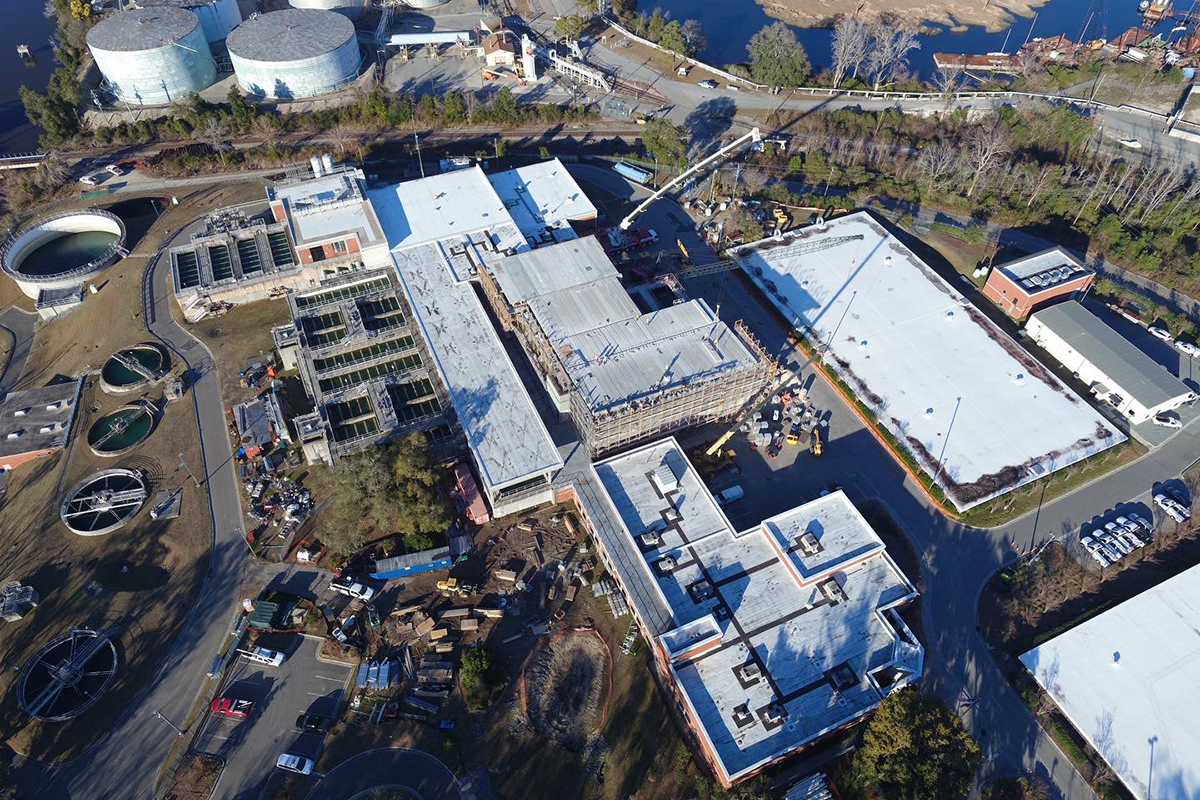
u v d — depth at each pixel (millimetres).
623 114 191125
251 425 118375
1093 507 111750
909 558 105625
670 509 104750
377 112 180875
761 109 194875
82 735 88625
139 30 186625
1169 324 137500
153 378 126750
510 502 106938
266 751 87375
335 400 117875
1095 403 126438
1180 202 152625
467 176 155875
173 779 85312
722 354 115000
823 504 104438
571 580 102812
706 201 165000
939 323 135625
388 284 139000
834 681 88500
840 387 127000
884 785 81125
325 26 198125
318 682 93188
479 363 120125
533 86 199375
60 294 143625
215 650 95875
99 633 96875
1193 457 118188
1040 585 102062
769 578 97812
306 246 134750
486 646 95938
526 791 84438
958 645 97062
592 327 118875
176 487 112562
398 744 87750
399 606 99688
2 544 107000
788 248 150125
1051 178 162000
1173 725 88000
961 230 157750
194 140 178625
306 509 109750
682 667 89688
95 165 171250
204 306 137500
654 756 87312
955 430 118688
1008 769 86688
